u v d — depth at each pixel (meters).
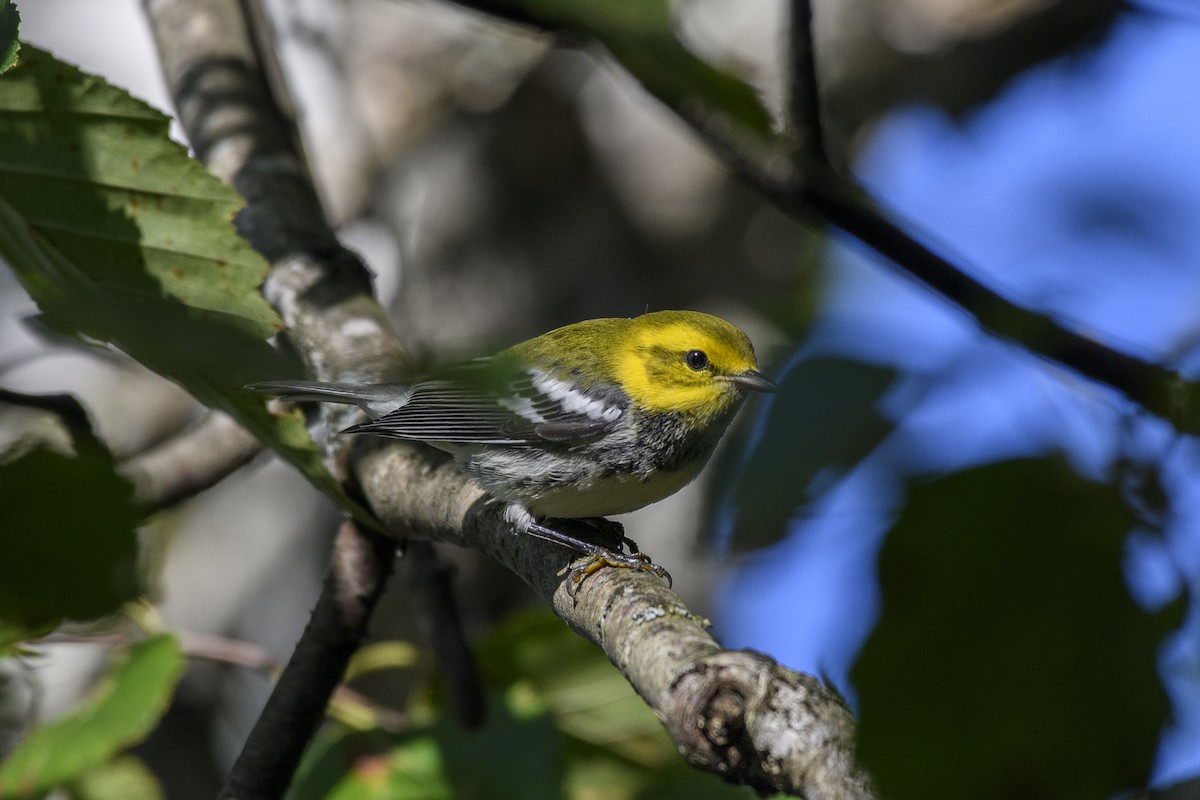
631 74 4.22
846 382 2.65
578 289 16.89
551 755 7.71
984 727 2.15
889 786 2.17
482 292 16.73
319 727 7.57
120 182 4.98
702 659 4.51
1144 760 2.11
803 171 6.28
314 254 9.09
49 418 6.76
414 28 16.77
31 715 6.89
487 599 15.59
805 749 4.07
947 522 2.18
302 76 16.03
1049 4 11.84
